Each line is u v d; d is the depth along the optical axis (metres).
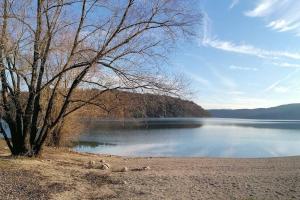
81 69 20.02
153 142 44.19
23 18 16.22
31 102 17.91
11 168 14.92
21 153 18.11
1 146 25.33
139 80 17.73
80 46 17.62
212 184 14.66
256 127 96.94
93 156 26.52
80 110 29.12
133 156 30.31
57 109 25.27
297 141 49.44
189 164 22.47
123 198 12.59
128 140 45.97
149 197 12.74
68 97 18.41
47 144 29.83
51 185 13.41
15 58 16.67
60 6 17.20
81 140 44.72
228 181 15.16
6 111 17.80
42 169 15.54
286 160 24.98
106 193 13.16
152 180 15.28
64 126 30.69
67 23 18.64
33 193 12.34
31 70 17.62
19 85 17.86
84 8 17.44
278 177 15.83
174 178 15.72
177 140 47.94
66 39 17.95
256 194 13.02
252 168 20.06
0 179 13.39
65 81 22.50
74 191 13.09
